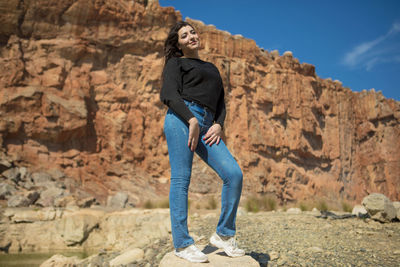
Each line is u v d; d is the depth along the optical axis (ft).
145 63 72.79
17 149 55.06
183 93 7.78
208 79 7.89
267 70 90.27
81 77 65.10
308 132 93.97
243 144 78.64
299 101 92.58
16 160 53.83
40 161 56.24
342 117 108.37
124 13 71.31
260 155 81.30
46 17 63.52
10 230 31.76
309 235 16.63
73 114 60.49
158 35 74.64
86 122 61.57
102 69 69.10
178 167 7.69
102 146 64.08
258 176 77.61
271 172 81.71
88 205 44.45
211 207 46.37
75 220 32.30
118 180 61.98
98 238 31.78
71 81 63.41
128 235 30.91
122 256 15.11
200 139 7.82
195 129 7.25
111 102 67.56
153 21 75.00
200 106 7.77
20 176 50.90
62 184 53.78
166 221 29.81
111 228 32.35
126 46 71.87
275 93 88.58
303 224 20.53
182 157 7.65
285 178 83.66
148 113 70.79
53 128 58.29
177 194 7.66
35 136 57.52
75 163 59.26
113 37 70.13
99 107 66.33
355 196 101.91
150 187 63.31
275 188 79.77
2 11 59.62
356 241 15.02
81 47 65.62
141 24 73.67
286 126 89.71
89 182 58.59
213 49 82.43
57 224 32.68
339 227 19.20
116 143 65.46
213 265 7.49
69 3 64.90
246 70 84.89
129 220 32.53
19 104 56.54
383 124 115.75
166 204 44.80
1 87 56.34
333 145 101.45
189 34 8.24
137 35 72.64
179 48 8.61
